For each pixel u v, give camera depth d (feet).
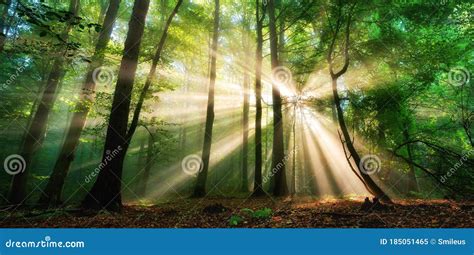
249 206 36.88
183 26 61.05
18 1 19.79
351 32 40.34
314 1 39.55
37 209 34.99
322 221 24.17
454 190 36.55
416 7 38.06
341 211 28.04
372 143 43.16
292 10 48.06
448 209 27.30
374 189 32.63
